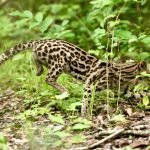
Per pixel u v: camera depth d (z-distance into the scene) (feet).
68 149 33.58
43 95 43.68
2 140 34.42
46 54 44.21
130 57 48.75
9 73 53.26
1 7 73.56
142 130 35.45
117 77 42.11
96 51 46.34
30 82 46.98
